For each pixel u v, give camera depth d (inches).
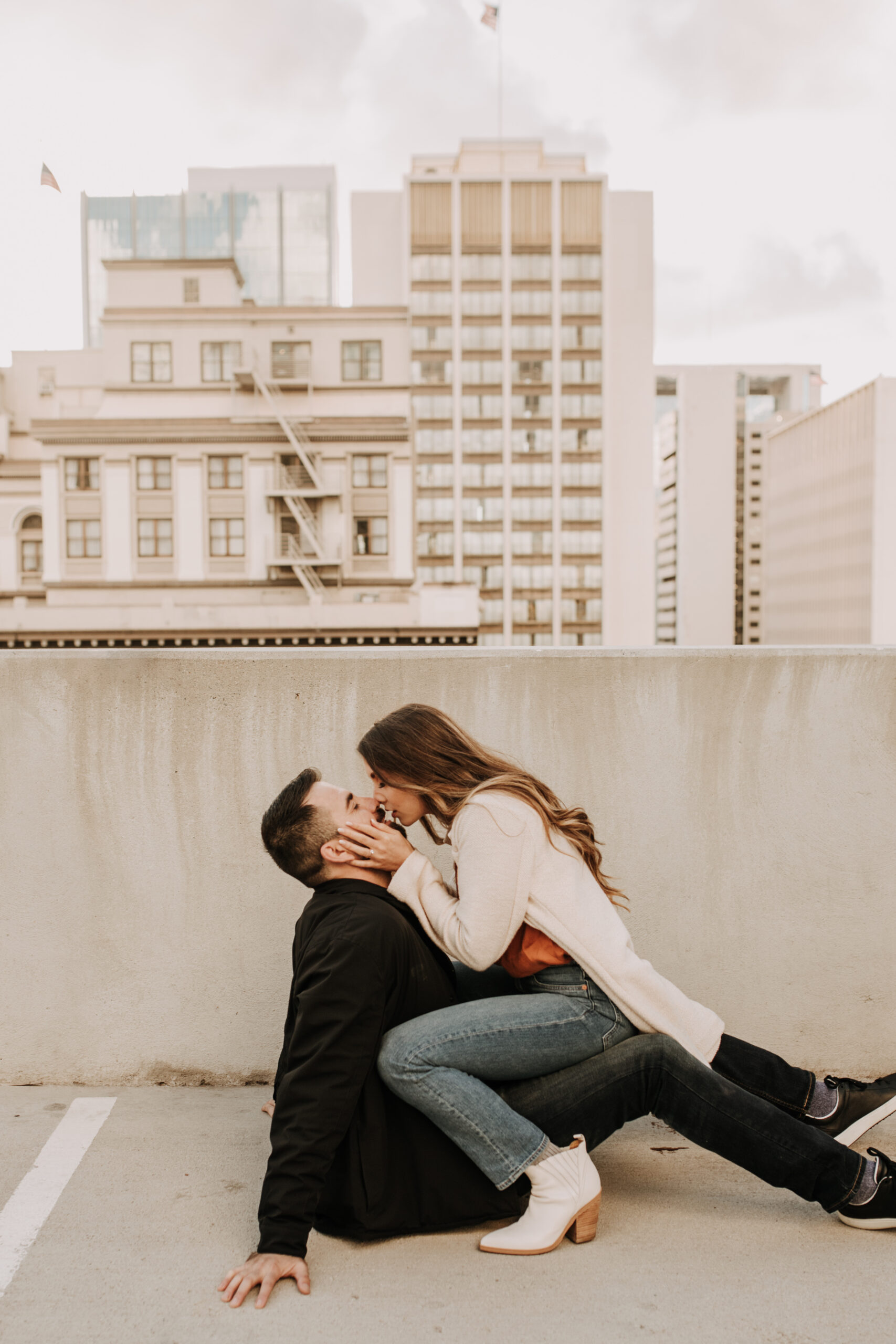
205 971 98.0
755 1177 81.0
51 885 97.0
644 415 2704.2
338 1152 67.6
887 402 3730.3
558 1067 69.0
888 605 3747.5
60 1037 98.2
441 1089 65.5
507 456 2652.6
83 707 95.9
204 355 1663.4
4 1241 69.6
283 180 3681.1
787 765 97.3
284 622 1583.4
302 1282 63.0
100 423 1631.4
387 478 1654.8
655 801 97.3
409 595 1627.7
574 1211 67.7
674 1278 65.2
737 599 5344.5
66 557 1651.1
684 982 98.7
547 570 2667.3
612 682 96.5
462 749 72.1
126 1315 60.9
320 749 96.3
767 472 5019.7
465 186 2603.3
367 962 64.6
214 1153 83.7
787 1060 99.2
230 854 97.0
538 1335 58.9
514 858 67.2
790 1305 62.0
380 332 1658.5
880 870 98.1
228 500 1649.9
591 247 2615.7
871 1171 68.4
